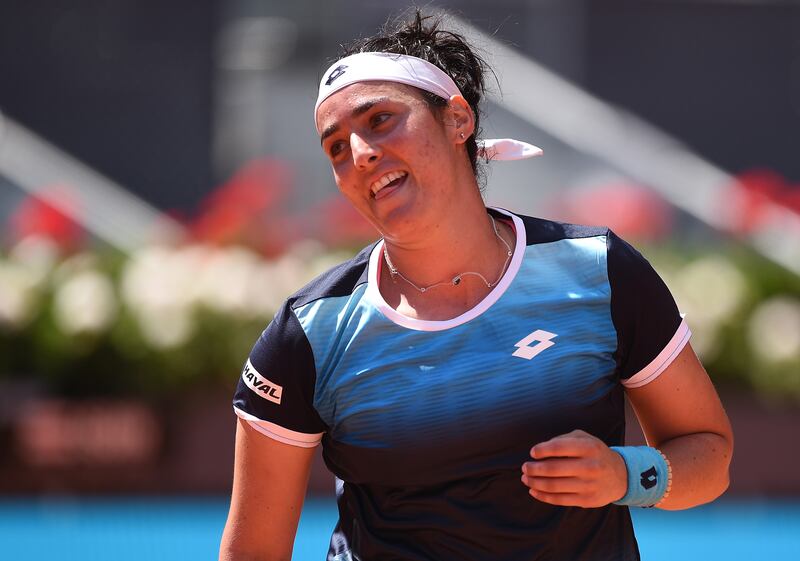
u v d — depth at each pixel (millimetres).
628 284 7645
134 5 31297
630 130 30656
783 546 17438
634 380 7832
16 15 30859
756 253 20281
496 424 7434
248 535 8055
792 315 18875
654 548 17438
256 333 19062
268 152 30500
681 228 27938
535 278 7660
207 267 19469
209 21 31438
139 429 18828
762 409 18828
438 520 7574
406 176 7621
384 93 7621
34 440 18859
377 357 7602
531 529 7504
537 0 31469
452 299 7805
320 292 7871
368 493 7895
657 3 31953
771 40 32281
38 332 19312
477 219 7832
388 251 7957
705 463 7754
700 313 18984
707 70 32000
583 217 22484
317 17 30906
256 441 7977
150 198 30422
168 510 18656
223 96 31172
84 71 30922
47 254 21062
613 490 7172
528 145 8383
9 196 27703
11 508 18734
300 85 30703
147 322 19078
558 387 7477
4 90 30594
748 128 32094
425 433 7477
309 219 24922
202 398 19016
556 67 31531
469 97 8180
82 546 17406
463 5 29906
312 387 7785
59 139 30484
